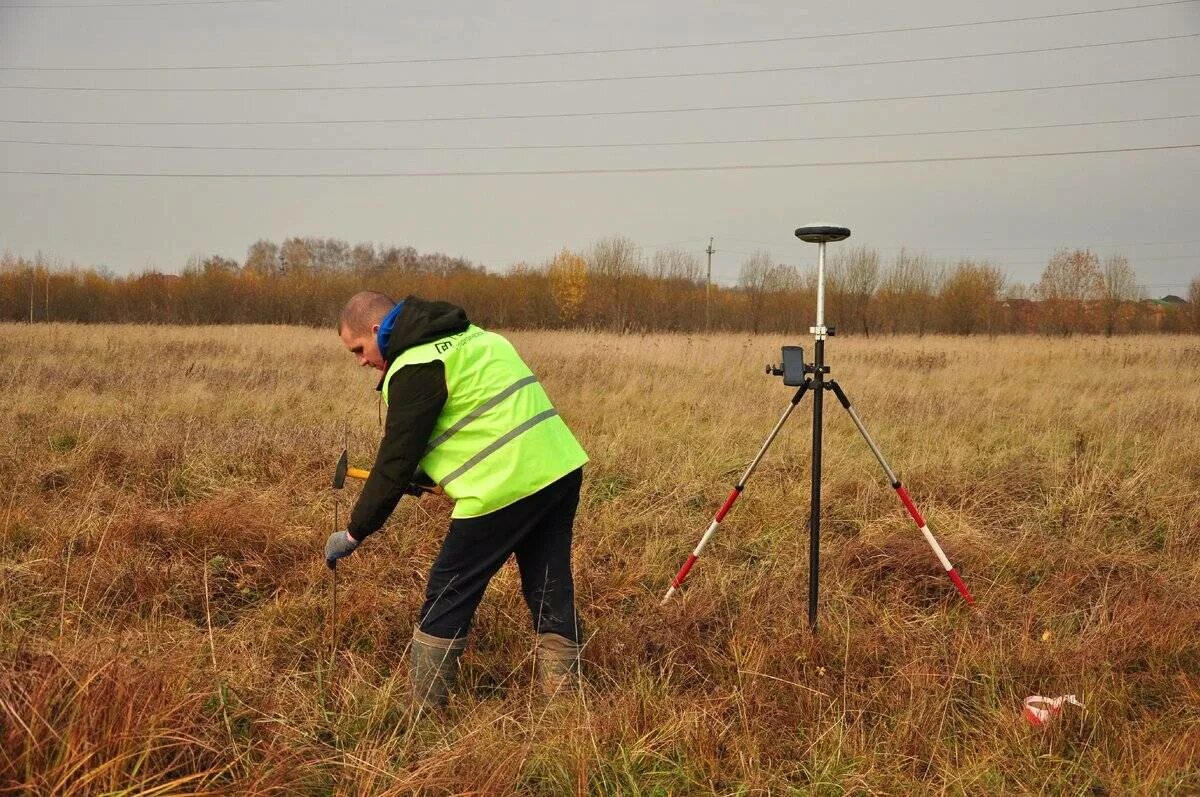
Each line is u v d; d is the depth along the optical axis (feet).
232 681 9.75
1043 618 13.38
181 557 14.11
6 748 7.40
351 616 12.41
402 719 9.78
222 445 21.02
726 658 11.68
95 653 9.48
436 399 9.78
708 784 8.94
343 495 17.71
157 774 7.59
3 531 14.67
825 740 9.66
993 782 9.04
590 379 38.45
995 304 129.39
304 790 8.30
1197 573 15.26
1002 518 18.40
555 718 9.83
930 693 10.71
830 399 33.99
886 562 15.12
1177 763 9.31
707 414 30.01
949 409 31.07
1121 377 47.37
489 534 10.11
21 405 27.27
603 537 16.25
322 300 116.88
